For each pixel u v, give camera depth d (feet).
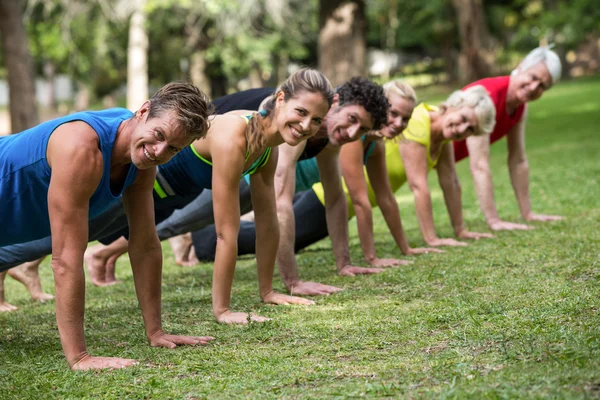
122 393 11.62
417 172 24.91
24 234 14.08
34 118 67.87
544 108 93.66
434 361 12.03
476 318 14.79
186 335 15.24
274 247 17.84
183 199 18.28
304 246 27.14
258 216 17.72
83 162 12.60
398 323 15.11
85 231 12.92
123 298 20.58
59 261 12.87
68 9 96.63
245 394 11.13
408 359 12.44
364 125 17.88
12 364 13.65
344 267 21.50
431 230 25.23
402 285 19.04
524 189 28.40
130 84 102.73
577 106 90.84
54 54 102.53
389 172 25.84
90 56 112.06
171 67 125.49
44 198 13.47
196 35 120.57
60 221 12.70
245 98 19.90
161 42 124.26
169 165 17.30
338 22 80.33
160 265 14.82
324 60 81.20
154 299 14.82
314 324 15.48
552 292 16.35
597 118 75.20
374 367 12.08
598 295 15.62
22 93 67.26
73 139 12.64
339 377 11.71
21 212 13.58
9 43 66.80
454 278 19.02
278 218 19.17
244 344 14.33
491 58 108.06
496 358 11.91
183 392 11.53
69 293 12.93
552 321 13.87
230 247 16.08
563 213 29.68
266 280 18.10
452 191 26.07
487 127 24.06
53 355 14.26
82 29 101.04
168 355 13.74
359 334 14.49
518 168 28.32
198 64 127.85
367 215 22.21
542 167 44.65
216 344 14.44
